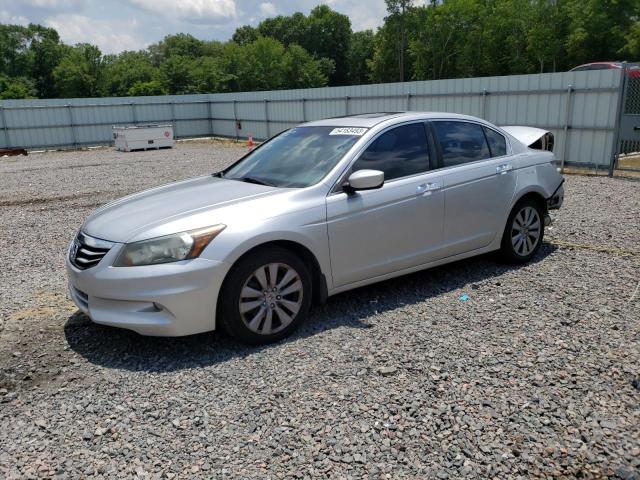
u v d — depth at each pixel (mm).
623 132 12281
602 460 2629
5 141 27125
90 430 3002
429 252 4848
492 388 3264
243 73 81000
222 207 3982
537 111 14039
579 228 7230
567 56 55719
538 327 4105
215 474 2607
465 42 68688
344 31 107875
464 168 5055
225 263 3729
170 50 103125
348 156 4438
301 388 3340
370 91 19422
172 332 3709
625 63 11945
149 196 4621
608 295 4727
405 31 75562
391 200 4496
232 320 3824
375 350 3809
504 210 5355
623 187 10672
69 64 77062
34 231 8469
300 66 87688
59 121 28297
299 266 4055
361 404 3139
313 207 4121
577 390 3221
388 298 4820
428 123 4996
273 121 26078
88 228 4191
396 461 2660
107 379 3564
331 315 4480
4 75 79750
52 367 3768
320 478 2561
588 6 52188
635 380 3281
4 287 5641
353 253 4348
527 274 5371
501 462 2631
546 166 5801
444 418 2979
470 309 4504
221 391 3352
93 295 3811
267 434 2902
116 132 25531
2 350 4059
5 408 3258
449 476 2549
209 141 30219
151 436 2926
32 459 2766
